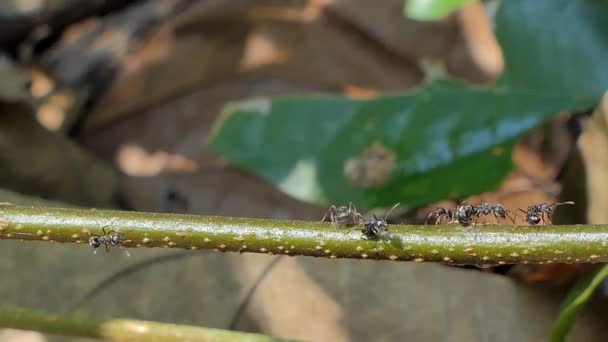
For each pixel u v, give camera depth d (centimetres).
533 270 43
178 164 58
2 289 45
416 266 43
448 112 44
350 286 43
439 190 44
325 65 59
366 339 43
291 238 36
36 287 45
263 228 36
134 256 45
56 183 56
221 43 61
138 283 45
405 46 58
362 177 45
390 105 45
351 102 45
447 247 36
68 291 45
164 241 36
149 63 62
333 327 43
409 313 43
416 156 44
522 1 45
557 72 45
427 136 44
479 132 44
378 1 59
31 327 40
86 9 65
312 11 60
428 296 43
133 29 65
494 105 44
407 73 58
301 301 43
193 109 60
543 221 40
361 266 44
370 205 44
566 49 45
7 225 37
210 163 58
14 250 45
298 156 45
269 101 46
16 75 58
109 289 45
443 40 58
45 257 45
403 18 59
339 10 60
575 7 45
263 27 60
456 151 44
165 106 61
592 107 44
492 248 36
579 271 42
